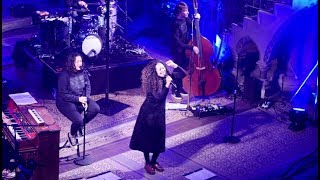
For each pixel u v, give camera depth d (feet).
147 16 61.62
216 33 49.88
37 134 30.22
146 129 32.94
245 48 46.37
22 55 50.01
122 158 36.09
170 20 57.72
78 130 37.81
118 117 42.06
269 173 35.09
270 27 44.04
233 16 48.49
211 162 36.09
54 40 48.60
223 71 48.55
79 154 35.99
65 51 47.83
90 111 37.22
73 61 36.45
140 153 36.86
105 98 43.73
